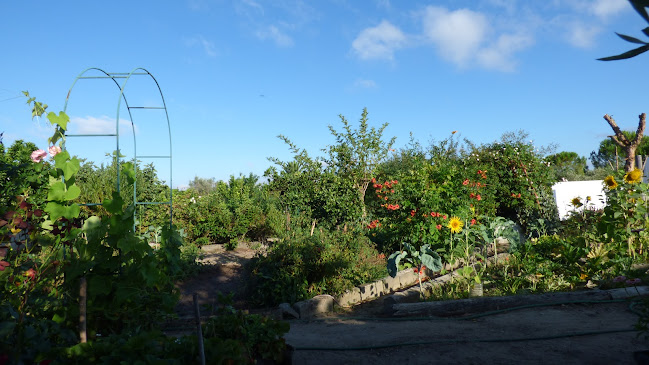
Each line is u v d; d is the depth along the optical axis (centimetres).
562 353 423
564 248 774
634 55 150
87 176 1169
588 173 2634
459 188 1017
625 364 381
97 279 402
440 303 634
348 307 736
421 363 425
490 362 415
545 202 1245
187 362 301
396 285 844
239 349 322
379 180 1366
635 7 142
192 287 841
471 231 845
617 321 518
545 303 611
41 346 287
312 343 505
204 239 1256
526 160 1297
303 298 720
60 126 473
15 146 860
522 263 794
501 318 570
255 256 865
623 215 755
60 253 420
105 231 425
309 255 767
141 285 432
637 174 732
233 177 1961
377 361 438
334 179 1267
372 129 1330
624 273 660
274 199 1414
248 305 729
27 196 537
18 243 415
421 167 1155
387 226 1033
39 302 365
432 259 719
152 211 1165
